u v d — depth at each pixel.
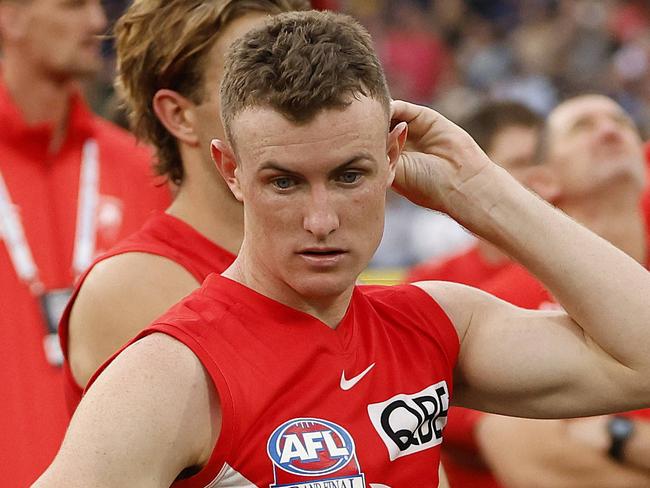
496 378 6.30
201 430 5.46
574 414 6.34
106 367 5.62
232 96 5.53
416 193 6.57
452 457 11.26
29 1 12.52
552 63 38.66
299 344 5.75
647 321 6.16
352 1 39.94
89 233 12.75
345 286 5.57
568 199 11.88
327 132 5.28
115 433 5.28
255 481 5.48
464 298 6.50
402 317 6.21
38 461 11.50
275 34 5.54
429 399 6.00
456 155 6.51
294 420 5.60
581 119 11.76
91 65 13.02
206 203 7.55
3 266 12.33
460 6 40.94
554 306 10.19
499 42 39.78
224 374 5.54
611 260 6.29
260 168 5.40
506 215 6.39
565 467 9.64
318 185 5.38
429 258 24.38
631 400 6.26
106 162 13.08
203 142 7.53
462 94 37.22
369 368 5.88
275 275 5.73
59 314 12.16
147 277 7.33
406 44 39.19
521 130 14.57
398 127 5.79
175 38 7.46
